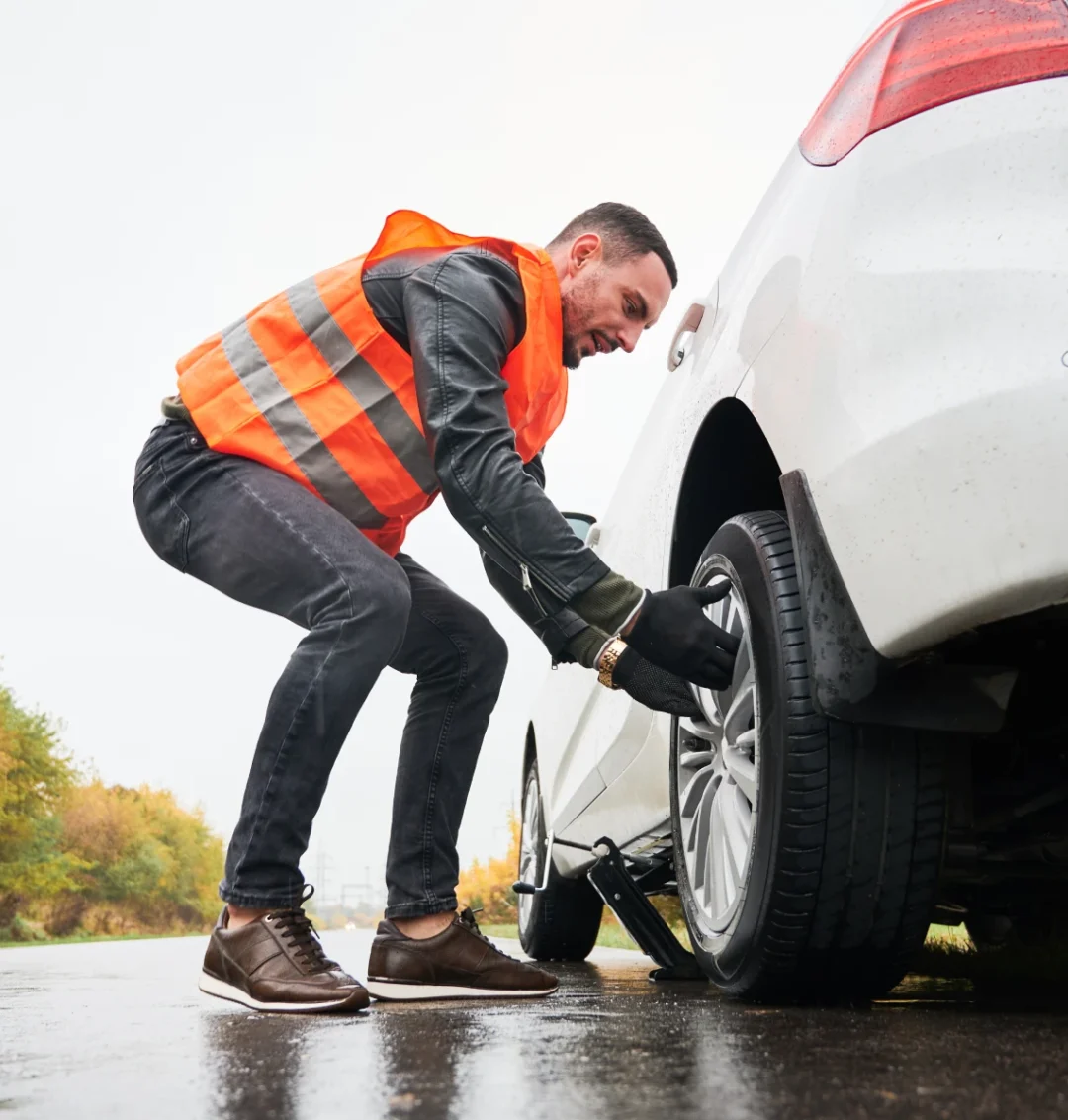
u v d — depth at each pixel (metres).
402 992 1.71
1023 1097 0.82
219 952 1.58
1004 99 1.19
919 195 1.23
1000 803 1.53
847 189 1.32
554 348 1.76
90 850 44.59
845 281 1.28
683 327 2.02
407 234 1.75
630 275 1.78
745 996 1.54
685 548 1.87
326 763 1.60
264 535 1.66
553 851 3.15
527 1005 1.60
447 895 1.76
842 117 1.39
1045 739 1.54
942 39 1.26
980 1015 1.37
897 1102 0.81
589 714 2.71
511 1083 0.92
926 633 1.16
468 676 1.83
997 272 1.13
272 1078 0.96
